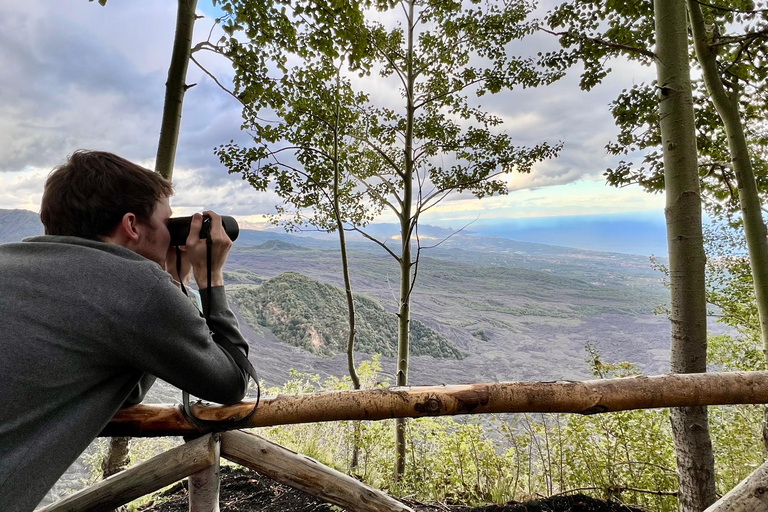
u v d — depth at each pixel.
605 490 2.62
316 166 4.07
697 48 2.43
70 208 0.88
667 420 3.17
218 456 1.16
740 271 5.49
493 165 4.93
